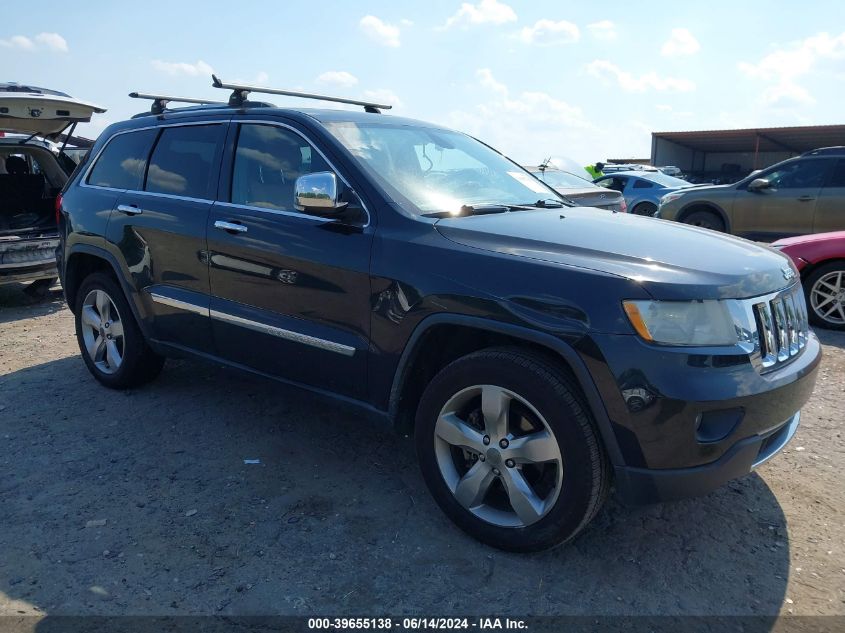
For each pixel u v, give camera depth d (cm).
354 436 412
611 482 280
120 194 452
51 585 273
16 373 525
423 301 298
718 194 1066
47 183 853
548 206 382
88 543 301
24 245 713
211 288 391
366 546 300
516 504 286
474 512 301
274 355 366
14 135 771
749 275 276
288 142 370
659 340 254
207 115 418
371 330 319
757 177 1038
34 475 363
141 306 439
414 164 371
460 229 307
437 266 297
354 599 266
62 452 389
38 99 726
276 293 357
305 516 324
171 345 430
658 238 306
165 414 442
